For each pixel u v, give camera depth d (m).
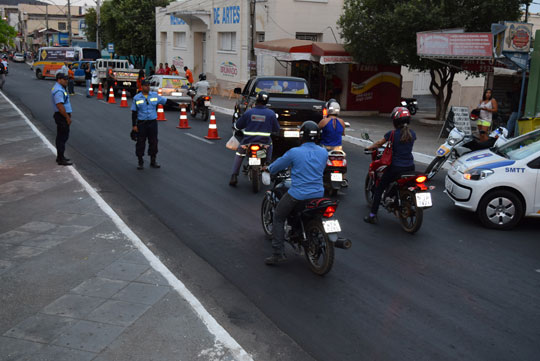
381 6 19.62
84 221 7.38
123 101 23.84
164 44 42.16
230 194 9.33
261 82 14.45
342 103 23.70
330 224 5.55
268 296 5.33
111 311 4.74
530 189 7.63
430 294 5.45
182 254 6.45
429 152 13.84
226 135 16.34
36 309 4.76
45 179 9.82
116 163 11.73
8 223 7.27
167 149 13.56
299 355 4.24
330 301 5.24
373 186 8.29
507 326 4.80
